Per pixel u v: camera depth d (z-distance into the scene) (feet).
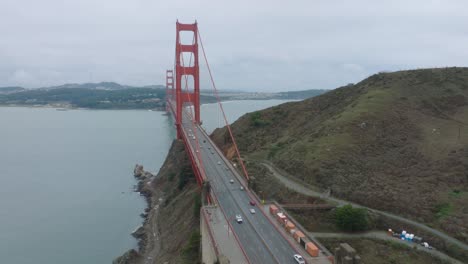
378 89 337.31
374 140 248.11
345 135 253.03
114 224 286.66
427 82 339.57
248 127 381.40
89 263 227.20
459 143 236.02
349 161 224.12
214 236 163.43
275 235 165.99
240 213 189.26
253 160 281.54
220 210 192.65
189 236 209.97
